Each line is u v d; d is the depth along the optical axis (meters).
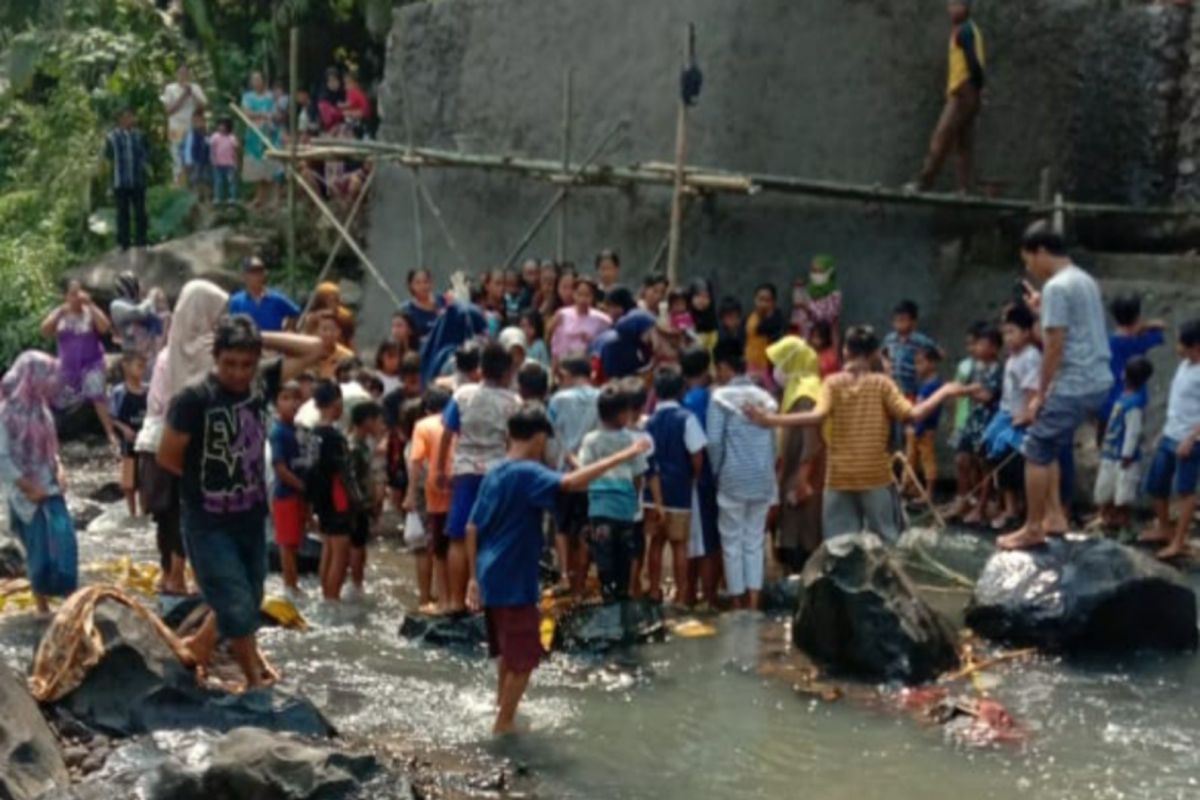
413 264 17.30
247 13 23.23
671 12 14.78
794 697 8.22
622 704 8.08
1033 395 11.30
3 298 19.09
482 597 7.61
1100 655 9.00
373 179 17.70
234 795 6.01
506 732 7.59
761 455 9.91
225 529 7.33
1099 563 9.11
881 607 8.56
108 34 22.20
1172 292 12.78
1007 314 11.67
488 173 16.39
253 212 19.77
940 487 13.48
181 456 7.25
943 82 13.81
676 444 9.91
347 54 22.83
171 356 8.87
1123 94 13.98
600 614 9.22
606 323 12.30
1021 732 7.66
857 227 14.08
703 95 14.53
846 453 9.98
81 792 5.95
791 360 10.57
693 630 9.42
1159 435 12.49
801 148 14.27
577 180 14.38
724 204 14.56
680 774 7.07
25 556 9.38
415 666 8.70
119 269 18.53
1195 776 7.06
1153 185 14.00
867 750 7.40
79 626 7.29
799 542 10.77
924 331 13.78
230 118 21.36
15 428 8.88
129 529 12.35
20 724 6.40
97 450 16.14
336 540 10.06
